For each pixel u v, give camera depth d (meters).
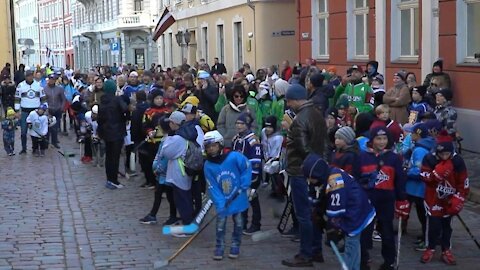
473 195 10.99
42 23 91.69
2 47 34.69
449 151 7.81
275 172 10.52
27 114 18.47
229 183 8.30
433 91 13.14
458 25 15.18
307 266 8.02
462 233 9.38
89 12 65.44
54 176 14.63
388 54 18.06
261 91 12.69
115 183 13.13
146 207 11.41
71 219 10.55
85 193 12.70
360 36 20.03
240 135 9.48
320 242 8.14
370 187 7.68
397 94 12.55
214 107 13.97
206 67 22.97
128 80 17.61
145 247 8.94
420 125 8.65
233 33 31.36
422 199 8.53
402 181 7.75
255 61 28.77
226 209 8.31
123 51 53.72
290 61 28.42
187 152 9.42
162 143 9.96
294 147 7.90
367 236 7.39
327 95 12.38
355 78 13.22
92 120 15.78
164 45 45.81
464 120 14.98
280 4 28.14
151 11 52.00
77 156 17.78
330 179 7.12
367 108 12.57
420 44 16.67
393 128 9.39
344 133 7.81
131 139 13.60
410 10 17.39
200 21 36.66
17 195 12.50
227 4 31.66
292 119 8.80
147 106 13.14
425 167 7.99
